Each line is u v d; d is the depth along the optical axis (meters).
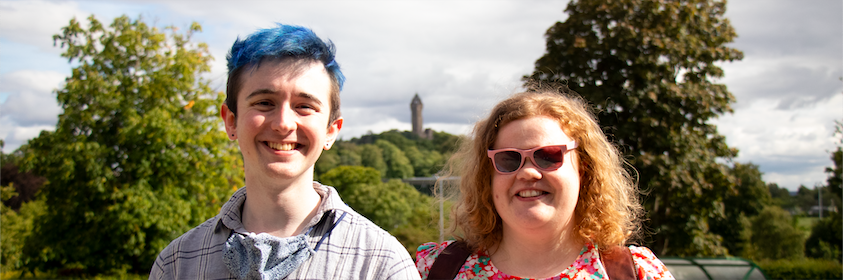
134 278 14.13
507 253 2.20
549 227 1.99
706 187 13.04
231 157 15.27
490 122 2.21
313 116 1.58
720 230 23.97
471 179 2.29
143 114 14.28
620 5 13.55
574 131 2.09
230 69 1.66
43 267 14.89
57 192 14.30
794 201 43.72
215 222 1.70
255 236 1.49
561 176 1.95
